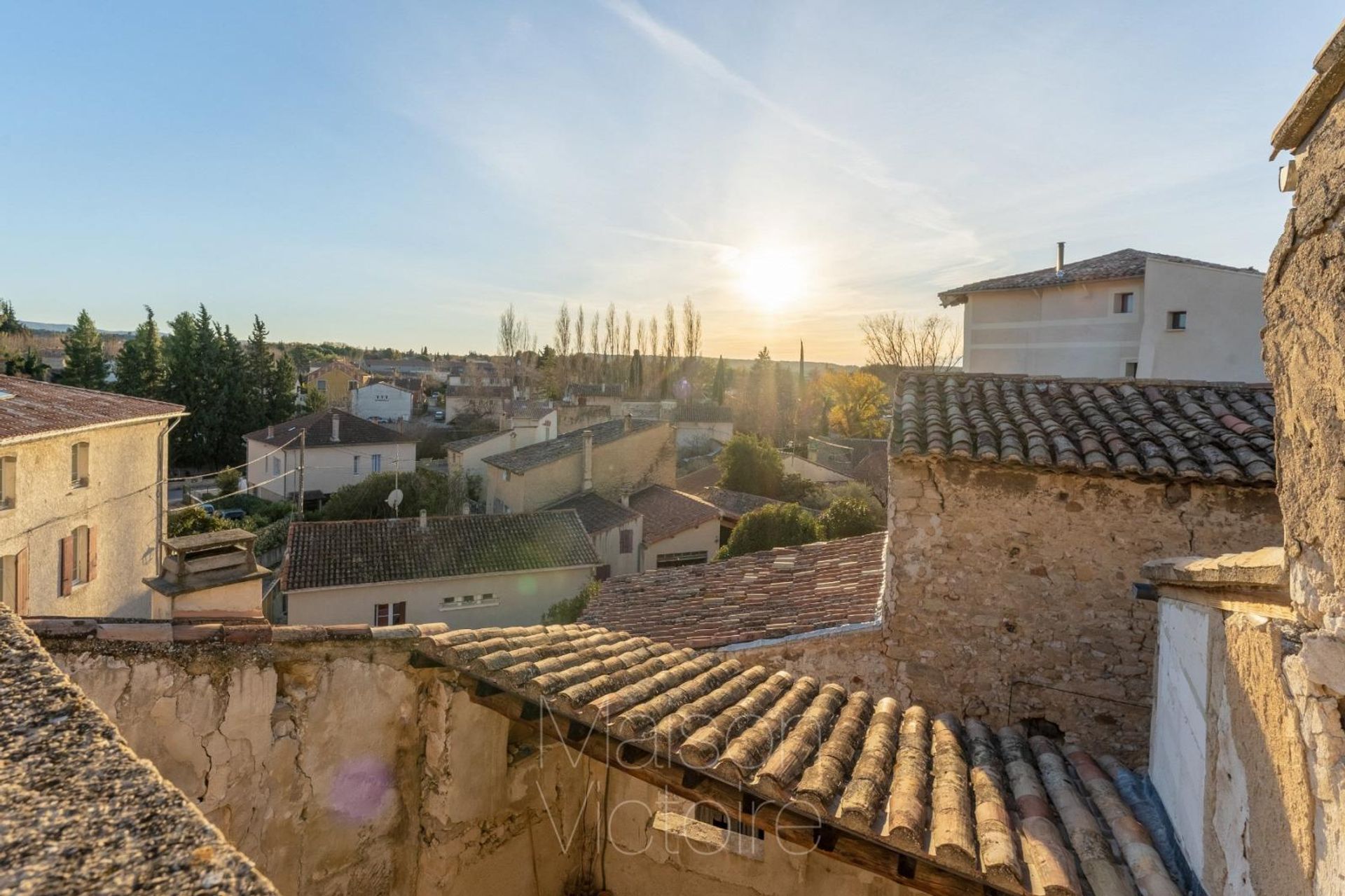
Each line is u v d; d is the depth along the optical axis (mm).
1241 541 5980
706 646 7523
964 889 3434
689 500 28578
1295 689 2469
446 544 22625
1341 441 2293
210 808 3496
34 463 14633
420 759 4309
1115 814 4141
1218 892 3211
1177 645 4125
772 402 62625
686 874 5125
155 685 3344
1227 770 3164
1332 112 2400
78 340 45250
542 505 30094
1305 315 2549
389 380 80250
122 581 18312
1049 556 6477
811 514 25906
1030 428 6660
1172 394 7125
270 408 50312
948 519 6711
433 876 4184
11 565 13898
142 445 19344
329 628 3930
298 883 3818
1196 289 15938
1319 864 2324
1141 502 6227
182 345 46844
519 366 80000
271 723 3713
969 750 4707
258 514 32562
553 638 4938
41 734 1381
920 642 6785
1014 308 19203
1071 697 6422
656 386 73812
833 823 3312
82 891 1030
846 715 4480
